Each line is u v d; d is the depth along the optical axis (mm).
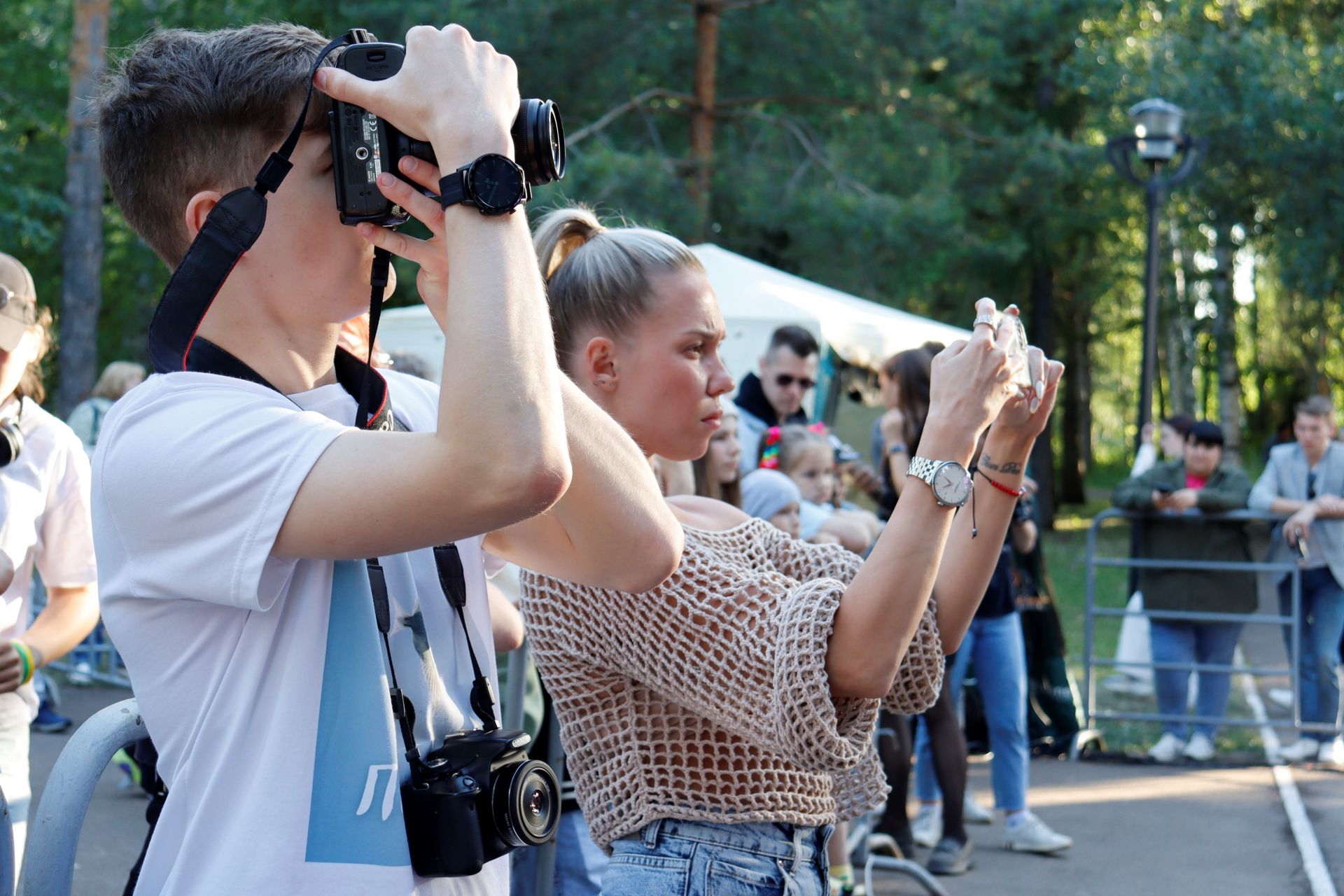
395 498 1079
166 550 1146
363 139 1166
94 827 5094
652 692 1660
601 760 1686
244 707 1175
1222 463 7059
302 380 1288
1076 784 6410
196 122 1249
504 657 3037
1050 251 21156
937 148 15438
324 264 1245
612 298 1819
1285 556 7020
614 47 13758
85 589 2617
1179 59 19016
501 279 1089
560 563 1428
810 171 14758
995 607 5199
